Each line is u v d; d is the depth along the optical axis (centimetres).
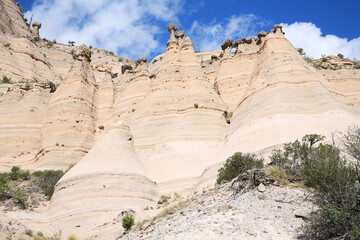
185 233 1200
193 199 1950
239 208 1395
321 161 1446
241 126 4241
